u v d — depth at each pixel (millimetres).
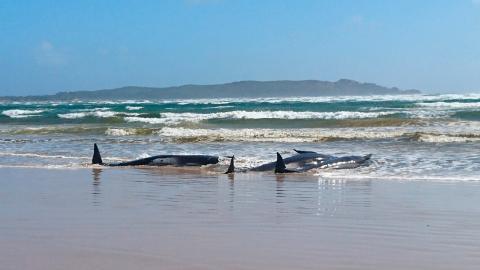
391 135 28078
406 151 22188
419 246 7867
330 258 7234
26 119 54188
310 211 10703
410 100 102000
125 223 9500
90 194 12992
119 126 43031
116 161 21031
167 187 14320
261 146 25484
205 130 33938
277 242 8094
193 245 7891
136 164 20047
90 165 19906
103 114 56031
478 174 15875
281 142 26969
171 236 8469
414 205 11250
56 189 13820
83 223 9461
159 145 26953
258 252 7500
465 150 21875
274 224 9445
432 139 26047
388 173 16719
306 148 24297
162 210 10797
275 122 42625
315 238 8375
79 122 49406
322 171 17984
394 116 45344
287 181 15664
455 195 12422
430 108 59438
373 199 12102
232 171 17812
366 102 92250
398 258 7242
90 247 7750
